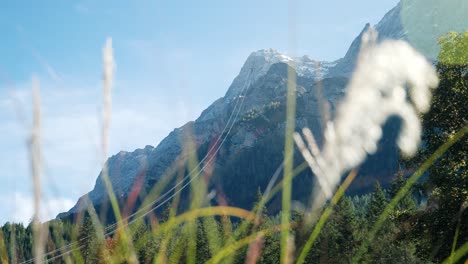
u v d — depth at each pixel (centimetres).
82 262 139
